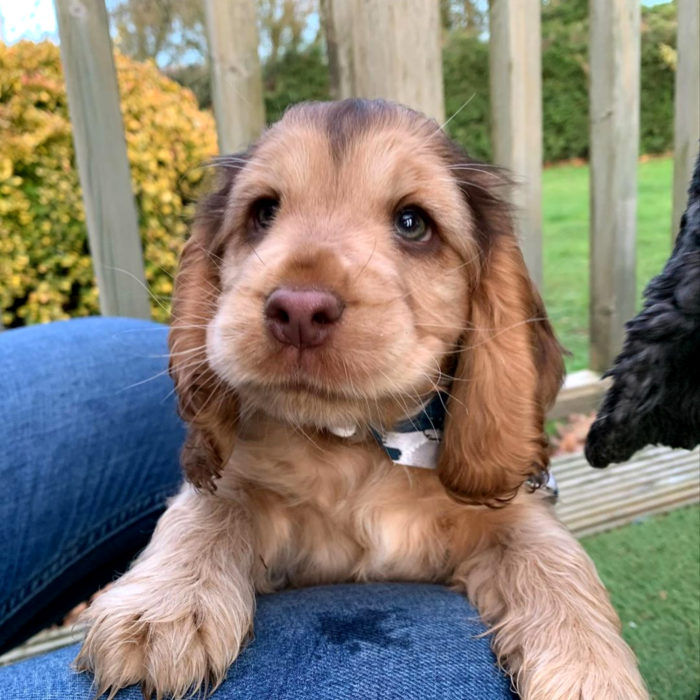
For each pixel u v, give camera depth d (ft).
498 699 0.66
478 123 7.12
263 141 0.95
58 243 2.60
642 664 1.17
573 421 2.23
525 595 0.80
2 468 1.06
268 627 0.74
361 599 0.80
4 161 2.48
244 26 1.50
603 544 1.52
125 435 1.22
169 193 2.57
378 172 0.87
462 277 0.93
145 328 1.44
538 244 1.86
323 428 0.89
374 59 1.63
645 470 1.80
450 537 0.94
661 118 8.43
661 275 0.73
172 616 0.70
